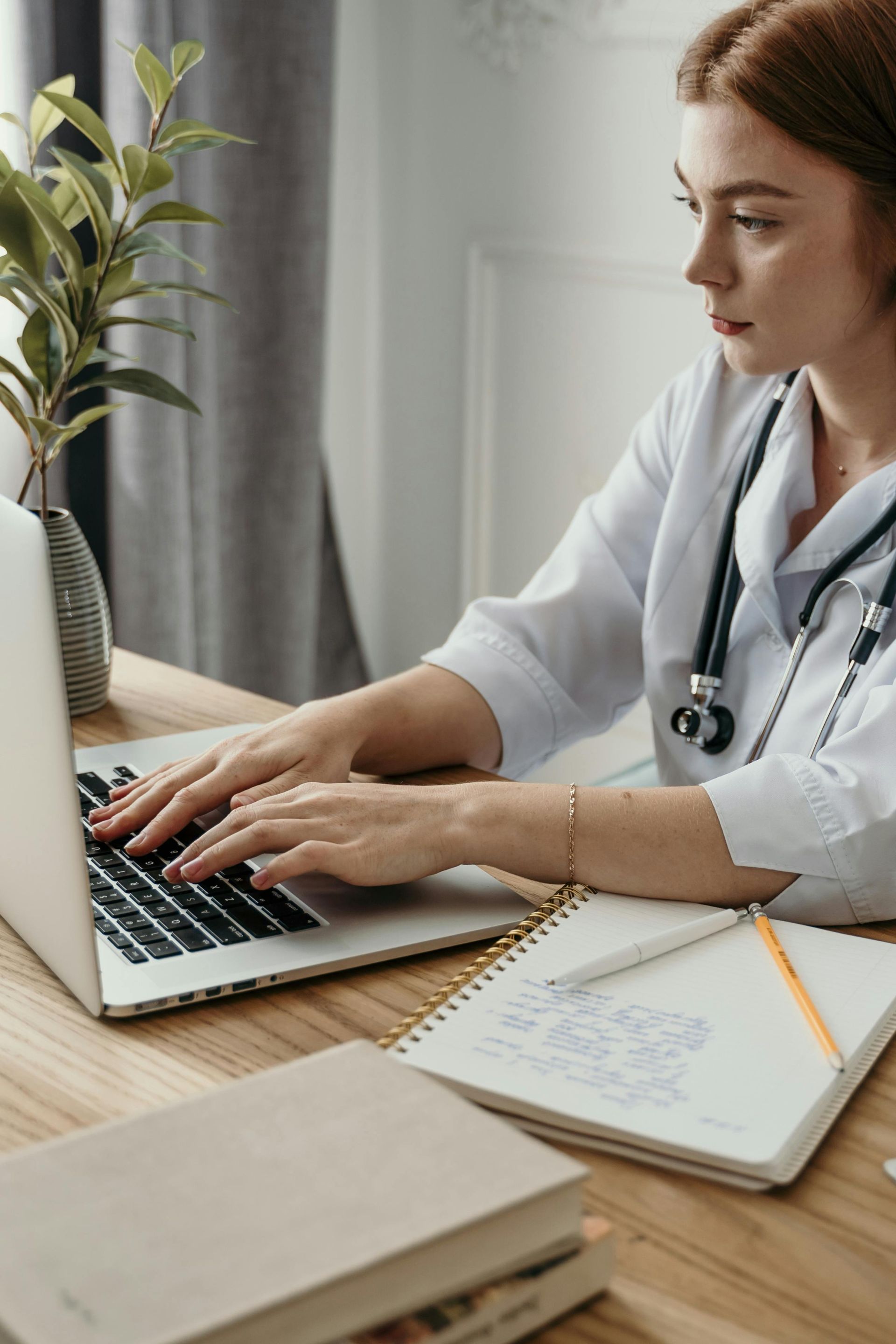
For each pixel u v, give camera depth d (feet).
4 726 2.32
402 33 7.63
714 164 2.91
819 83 2.77
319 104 6.76
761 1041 2.10
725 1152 1.81
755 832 2.65
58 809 2.16
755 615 3.52
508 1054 2.05
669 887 2.66
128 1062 2.13
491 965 2.35
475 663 3.68
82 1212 1.39
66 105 3.57
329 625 8.20
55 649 2.06
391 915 2.60
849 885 2.63
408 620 8.59
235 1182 1.44
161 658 6.32
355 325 8.21
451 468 8.05
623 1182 1.86
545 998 2.23
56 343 3.81
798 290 2.97
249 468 7.09
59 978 2.39
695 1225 1.78
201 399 6.60
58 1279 1.29
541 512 7.61
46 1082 2.07
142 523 6.15
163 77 3.73
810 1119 1.92
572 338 7.19
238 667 7.32
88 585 3.76
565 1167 1.49
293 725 3.17
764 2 2.91
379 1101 1.60
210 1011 2.28
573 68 6.83
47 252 3.66
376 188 8.02
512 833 2.70
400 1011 2.30
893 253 2.95
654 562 3.84
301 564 7.30
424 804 2.77
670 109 6.44
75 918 2.20
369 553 8.71
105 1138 1.51
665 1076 2.00
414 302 8.00
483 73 7.27
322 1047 2.17
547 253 7.13
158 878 2.70
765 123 2.82
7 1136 1.92
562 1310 1.57
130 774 3.29
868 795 2.67
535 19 6.93
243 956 2.40
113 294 3.76
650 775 5.18
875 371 3.32
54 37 5.75
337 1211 1.40
